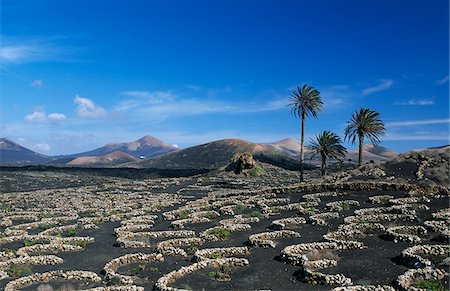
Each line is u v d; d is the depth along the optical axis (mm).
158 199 66875
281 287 23938
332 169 110688
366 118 73312
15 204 64938
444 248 27688
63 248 35500
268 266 27906
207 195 71500
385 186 54875
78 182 107875
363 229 35062
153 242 36719
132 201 65375
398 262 26906
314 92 78312
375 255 28656
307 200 53625
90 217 51062
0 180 103938
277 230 38062
